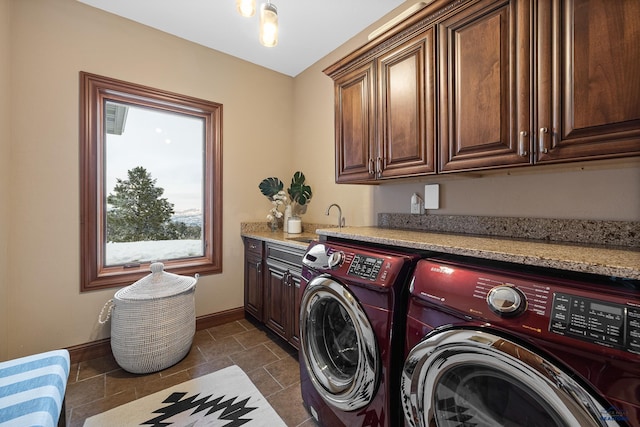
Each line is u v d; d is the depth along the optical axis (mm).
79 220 1977
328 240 1660
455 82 1274
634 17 839
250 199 2830
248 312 2697
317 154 2789
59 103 1898
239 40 2445
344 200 2477
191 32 2332
